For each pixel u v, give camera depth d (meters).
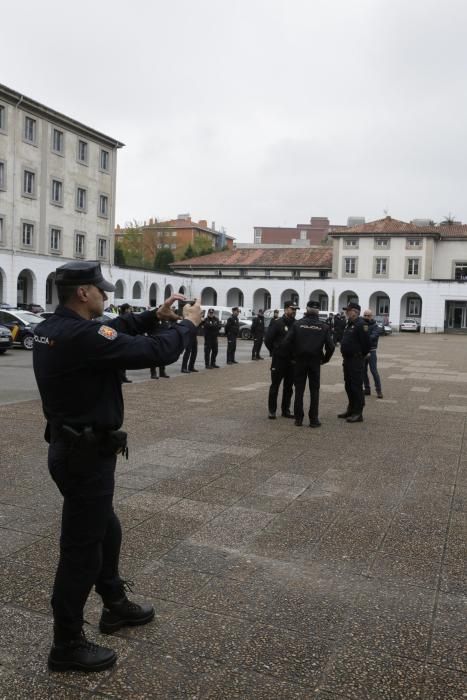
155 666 2.97
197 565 4.12
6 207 39.12
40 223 42.12
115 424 2.92
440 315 57.12
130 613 3.30
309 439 8.27
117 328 3.13
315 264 63.69
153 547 4.39
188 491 5.73
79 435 2.79
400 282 58.31
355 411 9.70
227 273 66.56
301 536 4.68
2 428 8.34
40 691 2.78
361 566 4.17
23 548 4.30
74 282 2.90
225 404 11.16
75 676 2.89
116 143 49.22
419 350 30.38
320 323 9.09
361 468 6.78
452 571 4.12
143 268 53.03
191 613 3.48
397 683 2.88
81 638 2.97
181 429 8.70
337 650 3.14
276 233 110.00
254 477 6.29
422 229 59.81
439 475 6.55
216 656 3.06
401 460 7.20
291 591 3.78
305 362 9.09
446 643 3.23
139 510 5.16
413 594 3.78
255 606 3.58
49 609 3.48
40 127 41.69
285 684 2.85
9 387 12.98
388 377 16.95
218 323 18.55
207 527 4.81
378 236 59.88
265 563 4.18
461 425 9.60
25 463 6.52
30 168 41.00
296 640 3.22
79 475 2.80
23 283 43.06
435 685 2.87
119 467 6.53
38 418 9.12
